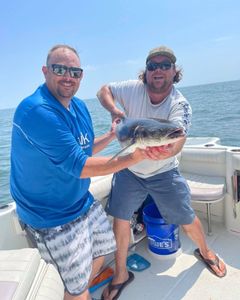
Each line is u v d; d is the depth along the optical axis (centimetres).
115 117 268
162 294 248
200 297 242
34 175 199
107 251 236
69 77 201
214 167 358
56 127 184
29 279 136
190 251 304
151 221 289
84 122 229
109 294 249
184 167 383
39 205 207
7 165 1077
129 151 188
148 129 179
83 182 217
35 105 186
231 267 275
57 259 207
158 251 293
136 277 272
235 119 1769
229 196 329
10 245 236
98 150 263
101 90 293
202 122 1786
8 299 120
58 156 186
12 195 220
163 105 260
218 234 332
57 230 208
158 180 262
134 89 273
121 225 264
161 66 244
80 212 217
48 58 204
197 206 366
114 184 273
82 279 205
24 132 187
